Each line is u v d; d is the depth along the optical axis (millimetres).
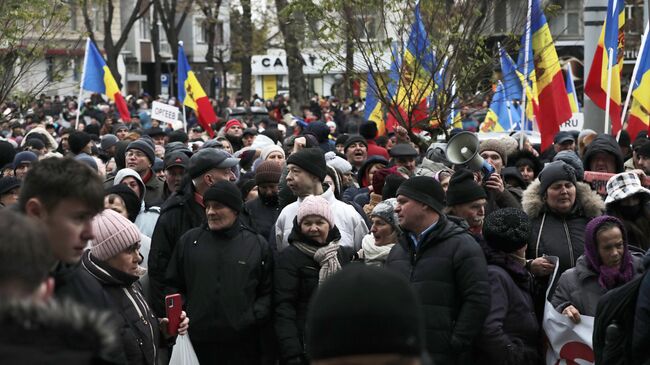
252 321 7699
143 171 11156
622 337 6312
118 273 5957
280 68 48938
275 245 8492
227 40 67875
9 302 2965
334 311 2559
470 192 7586
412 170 11883
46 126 24234
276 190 9328
